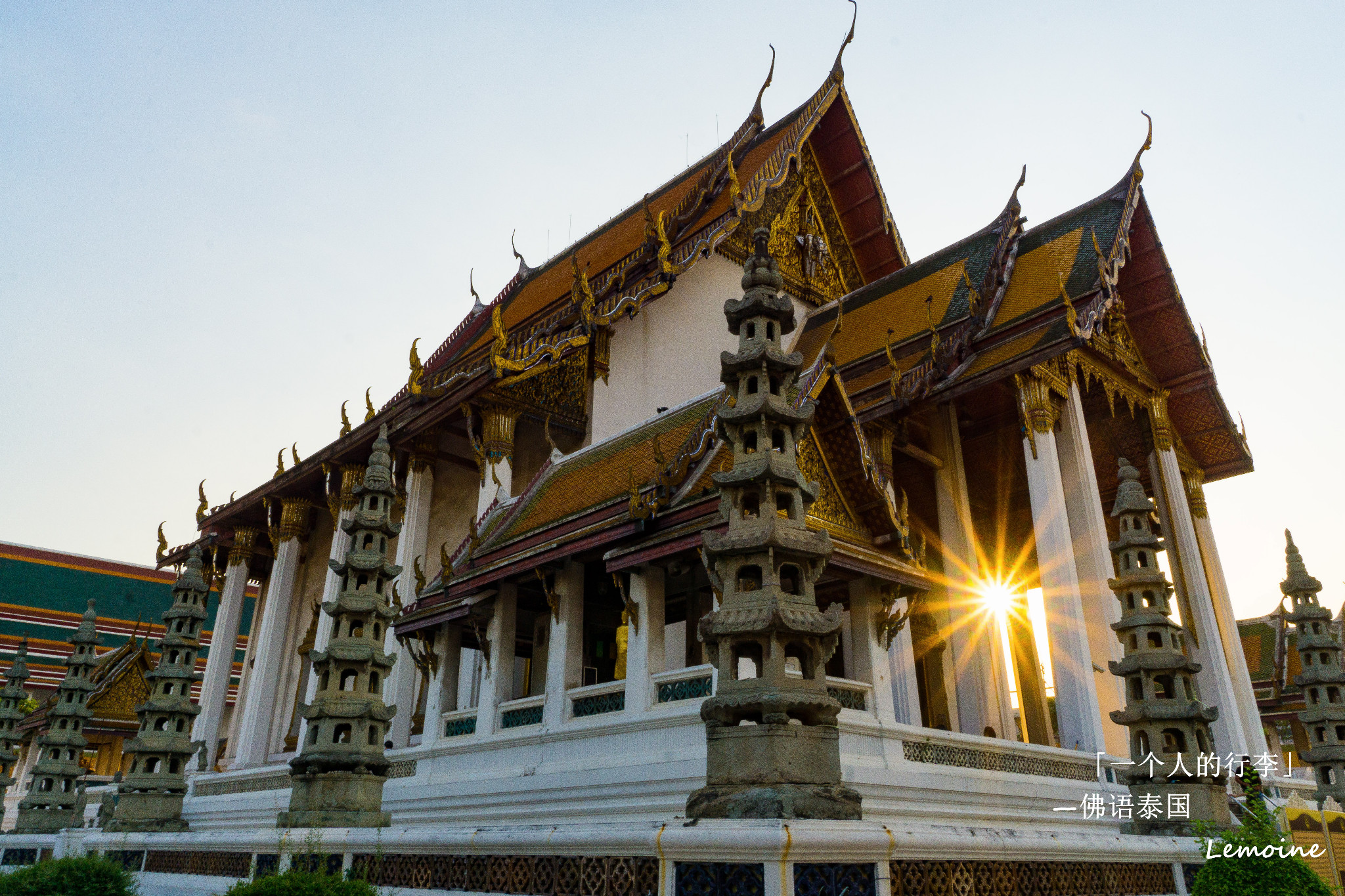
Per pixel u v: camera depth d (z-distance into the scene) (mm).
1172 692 10922
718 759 6816
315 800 9727
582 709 13836
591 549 14039
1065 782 15125
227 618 34938
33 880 9602
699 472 13328
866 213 32812
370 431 27578
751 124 32594
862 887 5852
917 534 26109
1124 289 27188
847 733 11875
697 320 27344
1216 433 29312
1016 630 28016
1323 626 18734
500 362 22469
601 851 6496
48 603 51531
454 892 7531
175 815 13508
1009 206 26344
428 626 16656
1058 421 22906
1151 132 25406
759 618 6898
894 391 23391
